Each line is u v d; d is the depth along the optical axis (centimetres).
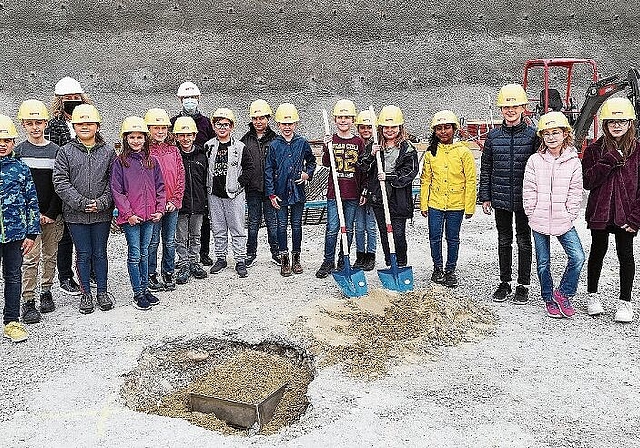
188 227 598
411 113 1449
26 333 458
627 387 379
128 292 564
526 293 522
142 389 402
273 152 604
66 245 550
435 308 486
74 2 1317
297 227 611
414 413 351
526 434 330
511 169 505
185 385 420
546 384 384
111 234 782
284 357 440
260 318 487
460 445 321
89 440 329
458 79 1461
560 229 479
